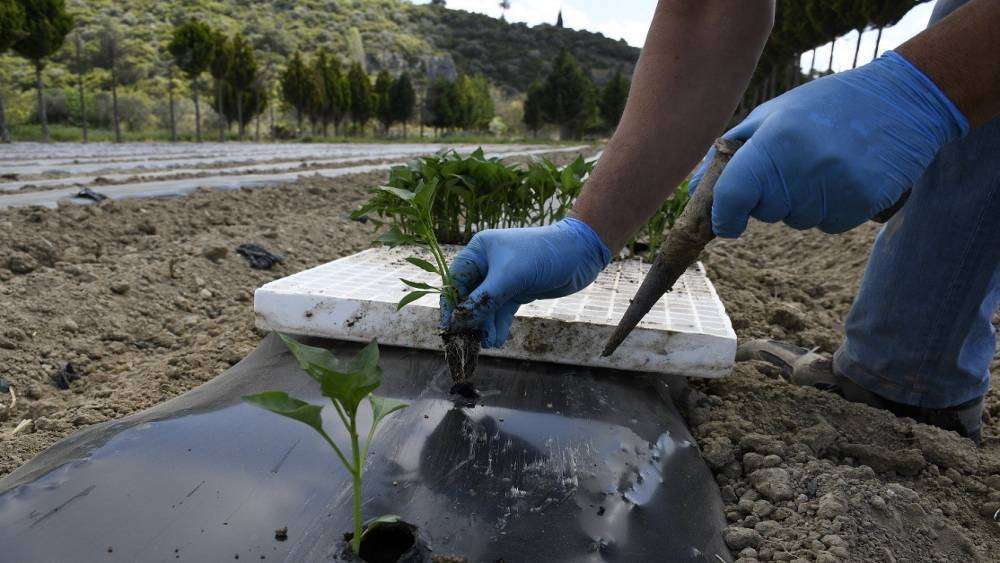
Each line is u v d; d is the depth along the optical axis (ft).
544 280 5.99
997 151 6.81
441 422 6.19
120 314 11.54
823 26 57.06
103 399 8.50
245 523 4.69
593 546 4.83
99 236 15.65
